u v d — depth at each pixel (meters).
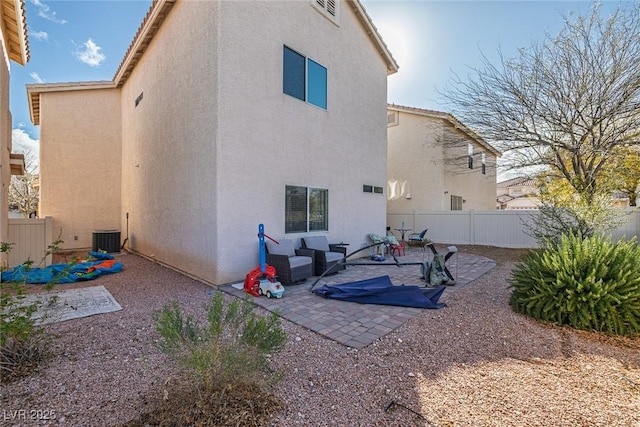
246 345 2.47
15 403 2.37
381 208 10.61
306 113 7.70
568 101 8.66
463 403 2.49
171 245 7.65
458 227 13.48
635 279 3.96
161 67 8.17
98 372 2.83
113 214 11.77
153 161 8.73
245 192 6.30
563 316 4.17
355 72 9.45
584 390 2.69
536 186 10.00
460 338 3.74
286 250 6.83
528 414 2.35
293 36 7.37
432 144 14.43
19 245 7.73
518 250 11.45
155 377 2.74
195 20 6.56
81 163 11.34
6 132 6.96
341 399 2.52
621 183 10.24
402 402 2.50
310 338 3.71
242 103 6.24
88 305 4.82
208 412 2.20
